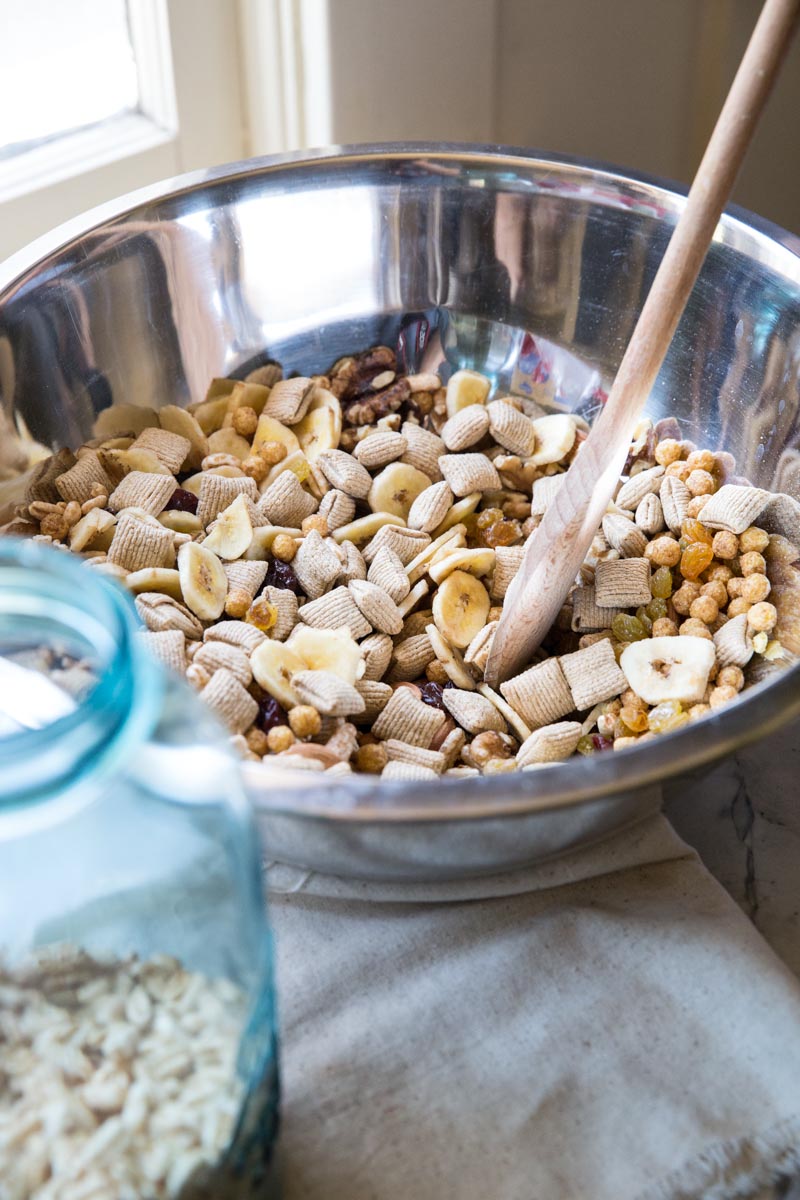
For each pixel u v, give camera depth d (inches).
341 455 34.0
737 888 29.8
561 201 33.6
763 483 32.6
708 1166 25.5
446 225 34.4
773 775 31.6
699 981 27.2
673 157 46.9
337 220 34.1
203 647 30.0
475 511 34.4
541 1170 25.5
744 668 31.3
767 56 25.2
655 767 24.8
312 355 35.4
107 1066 22.9
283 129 38.9
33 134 36.3
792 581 31.6
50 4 35.3
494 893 27.9
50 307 31.6
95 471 32.8
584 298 34.6
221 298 34.1
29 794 20.1
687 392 33.9
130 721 21.2
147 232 32.6
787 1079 26.2
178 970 23.3
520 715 30.7
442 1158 25.6
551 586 29.8
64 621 21.7
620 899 28.3
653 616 31.9
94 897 22.2
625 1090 26.2
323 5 36.4
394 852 25.6
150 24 36.4
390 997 27.1
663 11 43.1
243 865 22.6
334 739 29.2
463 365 36.1
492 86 40.9
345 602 31.4
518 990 27.1
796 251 31.3
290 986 27.1
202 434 34.4
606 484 28.9
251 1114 23.5
